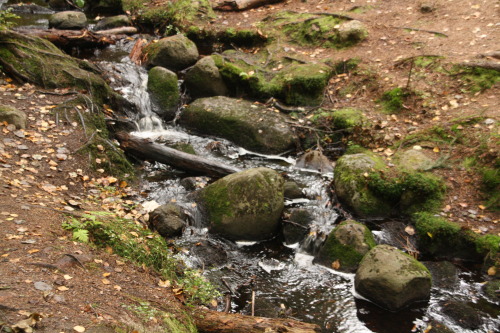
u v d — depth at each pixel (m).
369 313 4.95
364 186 6.59
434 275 5.41
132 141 7.59
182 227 6.10
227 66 9.64
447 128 7.34
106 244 4.55
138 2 13.02
